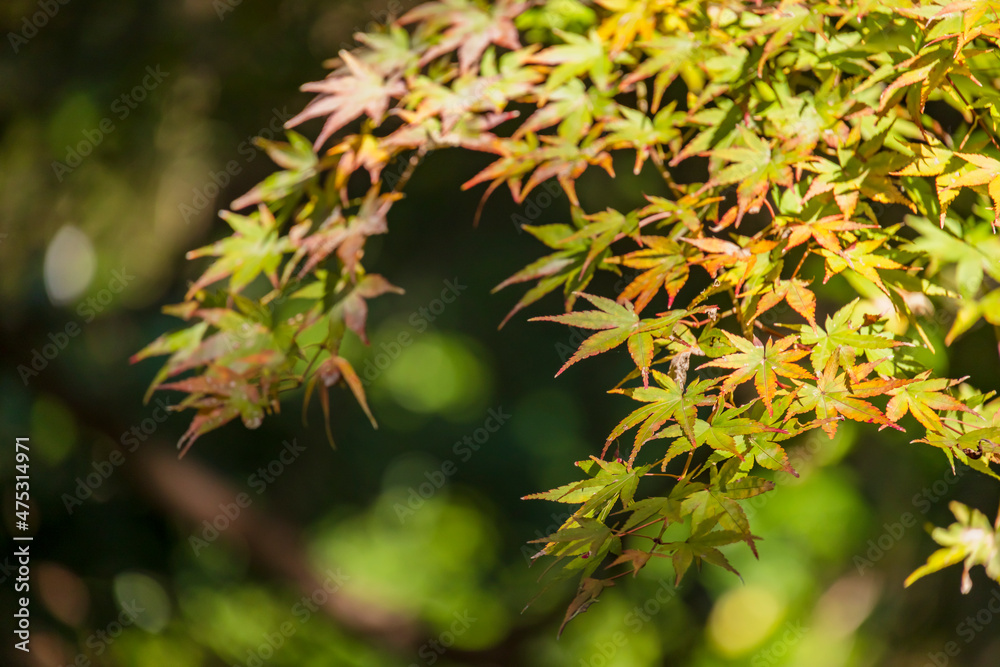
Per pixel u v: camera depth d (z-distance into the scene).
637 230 1.60
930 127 1.60
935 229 1.61
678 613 2.92
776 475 2.41
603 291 2.45
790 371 1.55
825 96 1.59
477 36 1.63
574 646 2.95
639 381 3.74
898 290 1.58
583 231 1.60
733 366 1.56
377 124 1.62
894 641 1.86
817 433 1.86
